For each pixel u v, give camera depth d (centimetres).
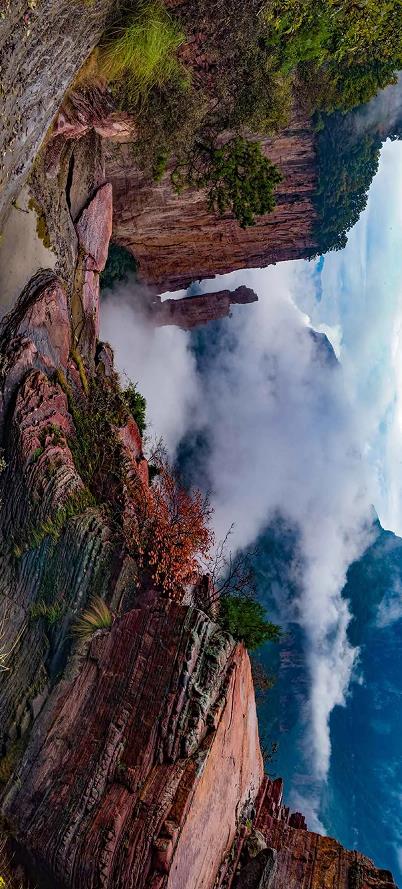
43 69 737
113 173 2311
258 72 1115
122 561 861
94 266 1298
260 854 830
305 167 2603
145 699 746
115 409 1244
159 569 859
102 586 856
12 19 591
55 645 853
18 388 944
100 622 830
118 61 930
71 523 886
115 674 785
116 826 657
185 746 712
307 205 2741
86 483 1006
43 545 901
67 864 655
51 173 1110
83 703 782
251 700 953
